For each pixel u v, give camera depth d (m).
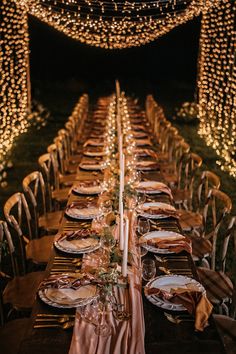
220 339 2.21
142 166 5.05
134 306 2.41
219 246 4.97
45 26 17.98
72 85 18.56
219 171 7.80
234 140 9.18
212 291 3.25
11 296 3.21
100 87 18.88
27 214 4.08
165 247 3.06
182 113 12.84
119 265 2.75
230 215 5.83
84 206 3.77
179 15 9.13
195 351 2.12
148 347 2.15
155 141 7.04
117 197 3.60
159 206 3.82
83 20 9.31
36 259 3.73
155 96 17.02
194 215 4.64
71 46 18.52
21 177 7.45
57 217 4.61
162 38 18.53
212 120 10.34
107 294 2.37
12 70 9.08
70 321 2.33
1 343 2.70
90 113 10.51
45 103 15.12
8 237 3.43
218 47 9.24
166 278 2.69
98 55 18.84
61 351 2.12
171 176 5.95
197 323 2.29
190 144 9.71
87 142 6.24
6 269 4.52
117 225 3.34
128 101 10.88
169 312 2.40
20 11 9.23
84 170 5.01
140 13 11.45
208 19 10.74
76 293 2.52
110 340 2.17
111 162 4.91
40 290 2.54
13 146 9.30
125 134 6.59
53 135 10.41
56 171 5.72
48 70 18.72
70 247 3.07
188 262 2.95
